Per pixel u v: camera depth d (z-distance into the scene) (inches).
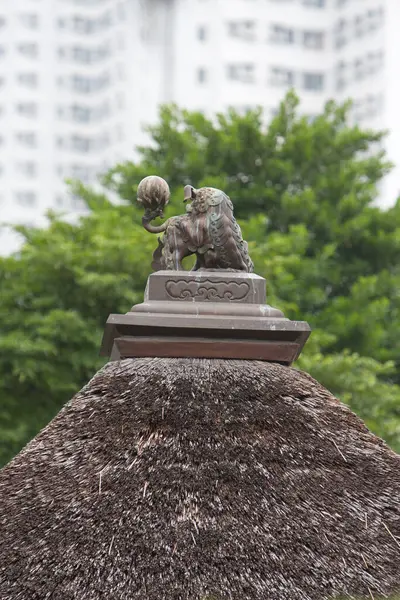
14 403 951.6
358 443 323.9
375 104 3666.3
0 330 980.6
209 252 345.1
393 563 303.6
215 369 332.2
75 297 999.6
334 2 3850.9
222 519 303.9
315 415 326.6
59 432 321.7
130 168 1331.2
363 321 1150.3
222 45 3811.5
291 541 302.7
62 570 296.0
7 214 3961.6
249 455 315.9
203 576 295.0
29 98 4052.7
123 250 991.6
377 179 1392.7
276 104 3814.0
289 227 1213.7
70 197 4008.4
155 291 341.1
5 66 4062.5
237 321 336.8
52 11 4114.2
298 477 314.2
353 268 1273.4
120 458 313.7
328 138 1343.5
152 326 334.0
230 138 1300.4
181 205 1138.0
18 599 293.9
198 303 339.3
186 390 326.0
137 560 296.2
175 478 309.7
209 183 1227.9
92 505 305.1
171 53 3890.3
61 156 4042.8
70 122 4069.9
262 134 1304.1
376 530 307.9
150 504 305.0
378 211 1314.0
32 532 302.4
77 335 953.5
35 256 994.7
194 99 3811.5
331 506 310.3
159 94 3959.2
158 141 1360.7
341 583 298.8
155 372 330.0
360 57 3747.5
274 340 339.3
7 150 4005.9
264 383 330.0
